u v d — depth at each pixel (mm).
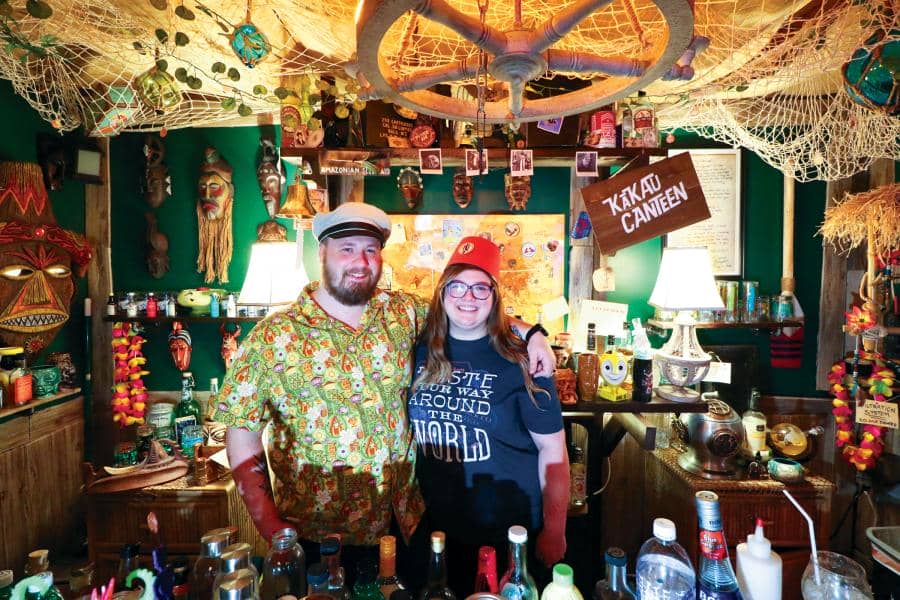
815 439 2104
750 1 1426
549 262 2291
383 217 1260
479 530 1220
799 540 1804
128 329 2340
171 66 1827
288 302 1896
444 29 1513
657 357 1873
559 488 1252
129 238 2438
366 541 1222
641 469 2369
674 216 1598
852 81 1358
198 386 2434
